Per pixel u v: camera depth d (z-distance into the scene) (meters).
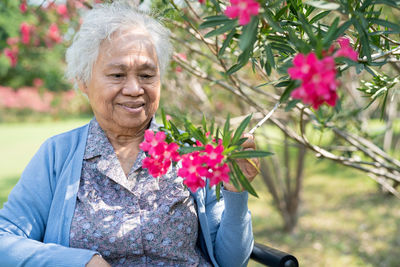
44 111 18.41
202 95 3.06
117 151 1.56
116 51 1.40
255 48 1.18
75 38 1.52
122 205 1.46
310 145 1.84
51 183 1.52
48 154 1.56
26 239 1.36
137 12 1.55
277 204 4.99
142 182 1.49
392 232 4.73
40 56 4.35
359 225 5.07
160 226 1.46
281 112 2.82
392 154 4.94
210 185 0.96
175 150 1.06
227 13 0.88
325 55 0.84
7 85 17.77
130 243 1.42
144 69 1.43
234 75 1.92
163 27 1.58
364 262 4.05
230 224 1.50
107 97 1.43
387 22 1.07
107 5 1.55
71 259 1.28
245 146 1.21
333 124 2.21
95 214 1.43
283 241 4.75
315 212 5.67
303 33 1.24
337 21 0.90
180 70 2.77
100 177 1.50
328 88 0.80
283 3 1.29
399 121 4.31
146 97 1.47
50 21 3.80
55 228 1.44
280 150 8.00
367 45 1.05
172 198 1.50
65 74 1.62
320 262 4.13
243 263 1.58
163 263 1.49
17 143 12.66
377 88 1.34
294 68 0.81
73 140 1.57
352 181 7.04
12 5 3.24
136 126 1.48
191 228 1.53
